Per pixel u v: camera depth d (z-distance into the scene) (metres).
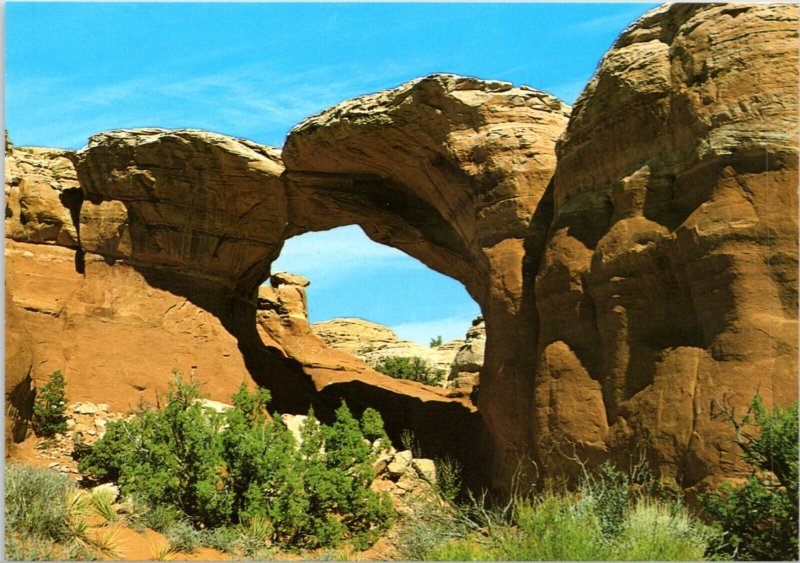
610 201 17.80
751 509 13.35
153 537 15.52
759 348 14.35
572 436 17.17
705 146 15.55
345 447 18.02
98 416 22.77
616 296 16.77
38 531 13.84
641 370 16.31
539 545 12.83
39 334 23.42
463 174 22.25
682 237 15.66
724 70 15.57
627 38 17.75
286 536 16.73
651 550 12.41
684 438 15.07
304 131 24.31
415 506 18.02
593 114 18.02
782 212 14.62
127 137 24.88
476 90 22.19
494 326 20.80
